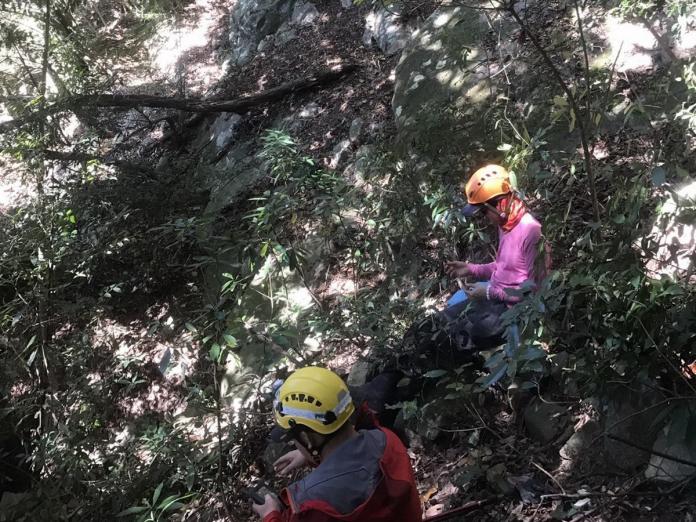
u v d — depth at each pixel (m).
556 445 3.19
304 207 5.57
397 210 4.68
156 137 8.97
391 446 2.06
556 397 3.32
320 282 5.20
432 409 3.54
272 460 3.98
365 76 7.05
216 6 10.57
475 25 5.73
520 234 3.22
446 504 3.20
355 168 5.99
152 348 5.90
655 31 4.64
